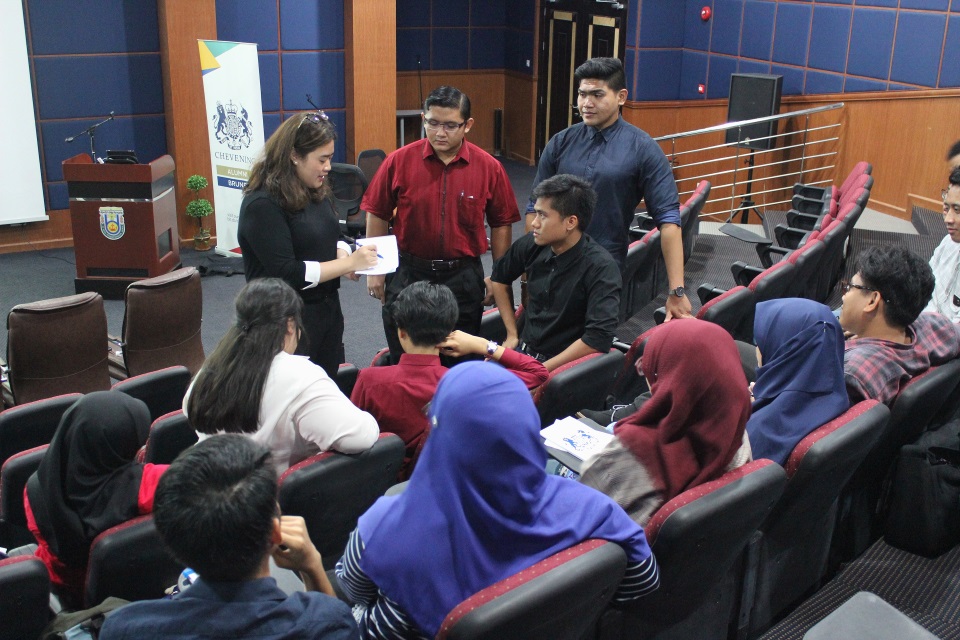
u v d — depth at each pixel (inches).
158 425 113.6
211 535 52.4
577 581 62.5
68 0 318.7
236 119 304.5
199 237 339.3
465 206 154.3
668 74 403.9
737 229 258.4
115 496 84.7
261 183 130.4
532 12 473.4
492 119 518.3
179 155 339.6
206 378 89.5
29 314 165.9
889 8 309.1
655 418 81.4
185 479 53.7
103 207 274.7
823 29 335.0
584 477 80.8
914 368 105.7
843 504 109.4
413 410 103.5
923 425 113.0
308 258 135.2
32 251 334.6
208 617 52.5
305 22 355.3
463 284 158.4
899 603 101.8
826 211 238.2
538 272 137.3
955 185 127.5
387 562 60.9
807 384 94.1
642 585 70.6
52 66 322.7
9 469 105.5
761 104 339.3
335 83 368.5
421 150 153.6
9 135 316.5
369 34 358.9
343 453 90.8
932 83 297.7
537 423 61.7
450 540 60.9
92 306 173.9
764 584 98.0
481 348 116.3
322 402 89.8
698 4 389.7
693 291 229.0
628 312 206.1
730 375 78.9
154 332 185.9
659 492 79.0
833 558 112.0
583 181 128.7
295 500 87.9
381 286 160.6
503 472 60.7
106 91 333.4
